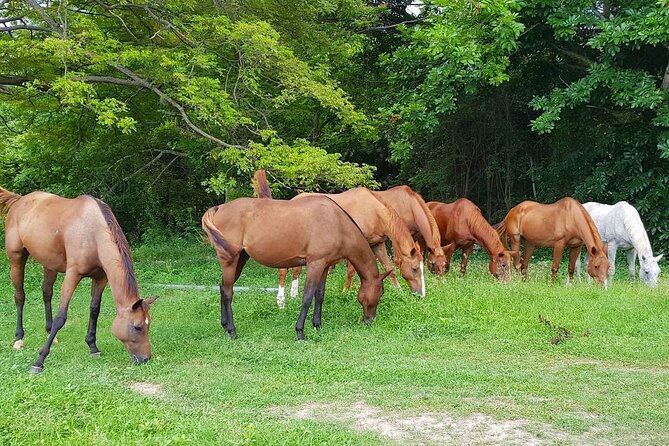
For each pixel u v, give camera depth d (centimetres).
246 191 1780
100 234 719
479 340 797
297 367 702
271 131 1280
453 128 1859
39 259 757
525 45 1524
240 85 1390
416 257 948
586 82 1379
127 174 2159
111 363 720
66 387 581
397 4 2025
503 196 1950
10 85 1559
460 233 1227
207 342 810
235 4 1364
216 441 465
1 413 509
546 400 585
